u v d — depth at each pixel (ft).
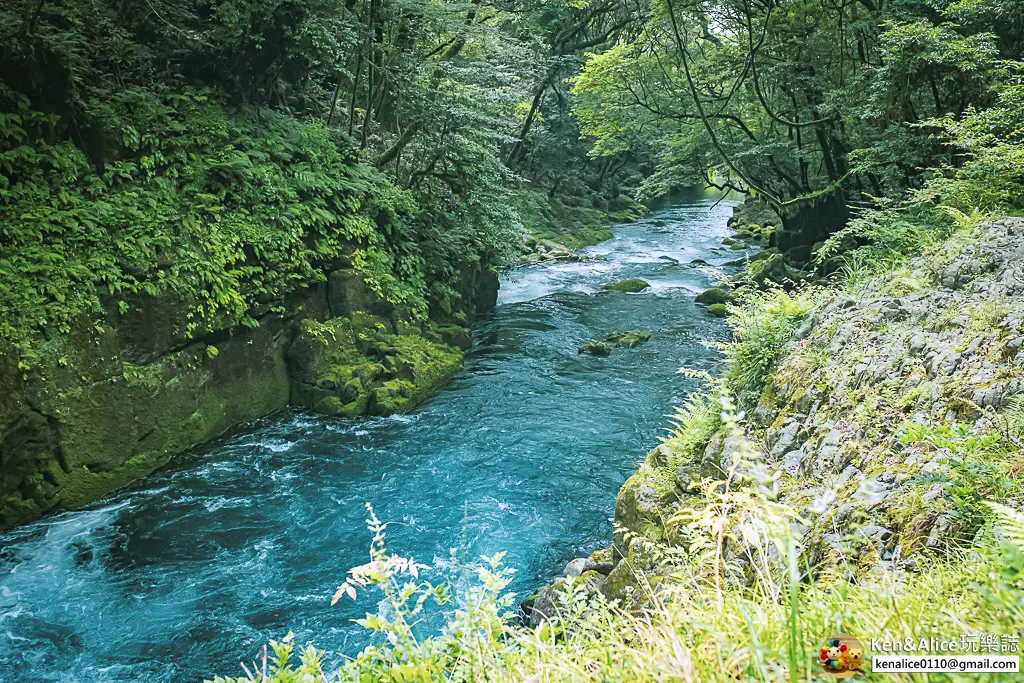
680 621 7.80
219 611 23.38
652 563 17.49
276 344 39.68
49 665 21.03
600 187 138.21
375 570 9.09
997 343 14.84
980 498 10.14
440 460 33.86
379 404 39.14
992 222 23.15
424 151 53.88
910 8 56.85
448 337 49.57
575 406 40.45
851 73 65.26
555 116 110.83
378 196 47.80
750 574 11.28
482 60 57.82
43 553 26.53
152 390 32.89
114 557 26.37
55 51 34.09
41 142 33.35
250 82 44.47
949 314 17.30
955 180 34.96
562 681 7.71
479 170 54.24
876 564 10.56
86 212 32.68
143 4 40.93
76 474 29.89
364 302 43.83
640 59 77.20
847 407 16.63
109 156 36.06
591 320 59.88
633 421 38.34
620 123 83.76
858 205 66.13
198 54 42.45
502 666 8.32
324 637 22.00
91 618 23.09
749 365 23.47
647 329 57.00
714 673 6.51
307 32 42.83
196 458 33.99
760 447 18.42
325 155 45.78
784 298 24.72
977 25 48.06
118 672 20.75
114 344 31.68
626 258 90.43
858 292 24.62
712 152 78.74
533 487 31.27
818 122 63.57
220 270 35.78
